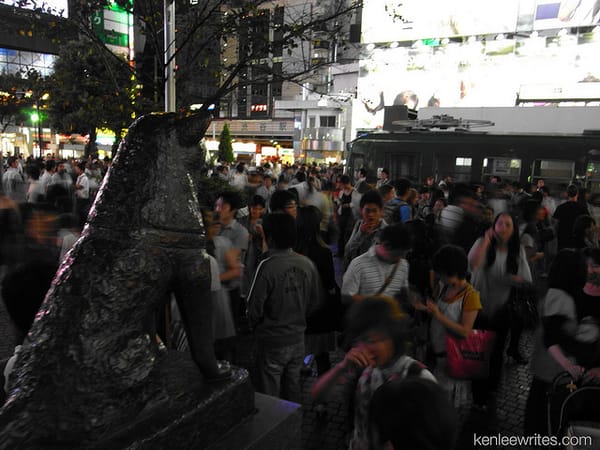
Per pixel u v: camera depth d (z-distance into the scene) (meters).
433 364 3.85
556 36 38.19
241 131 57.81
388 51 45.09
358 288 3.51
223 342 4.09
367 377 2.05
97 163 16.53
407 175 13.91
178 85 4.79
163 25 4.81
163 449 1.53
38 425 1.40
